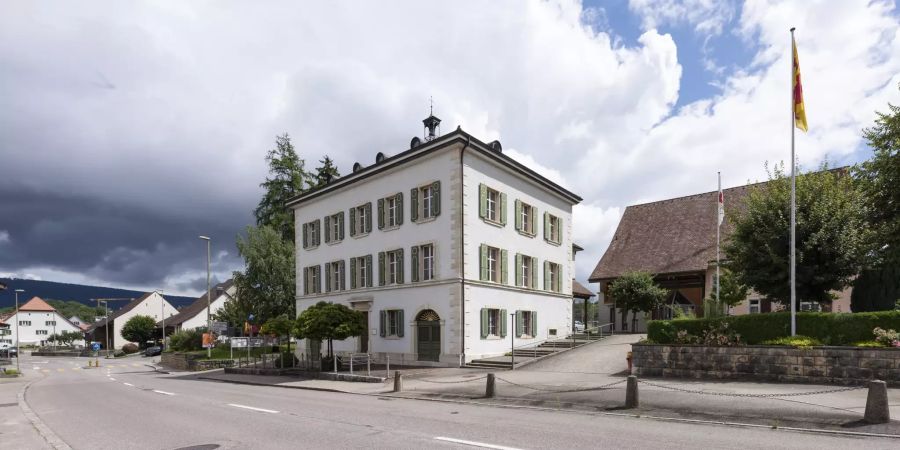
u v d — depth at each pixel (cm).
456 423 1007
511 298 2700
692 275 3356
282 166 4650
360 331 2342
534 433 889
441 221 2472
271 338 3528
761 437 836
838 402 1111
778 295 1933
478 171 2539
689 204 3859
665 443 795
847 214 1831
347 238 3047
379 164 2781
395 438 864
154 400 1603
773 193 1984
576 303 6981
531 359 2284
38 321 10744
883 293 1867
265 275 4059
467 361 2348
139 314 8306
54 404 1570
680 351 1709
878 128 2297
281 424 1044
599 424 977
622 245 3859
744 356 1577
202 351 4194
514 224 2794
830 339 1477
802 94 1584
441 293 2428
